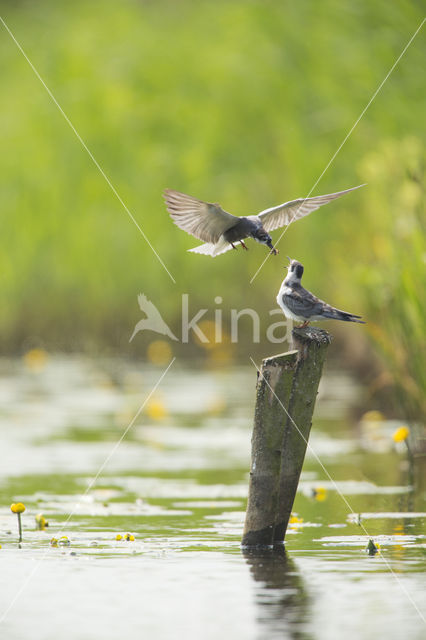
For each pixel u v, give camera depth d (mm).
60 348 21281
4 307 21406
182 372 19719
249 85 19328
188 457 11797
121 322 20844
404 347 11266
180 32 21609
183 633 5723
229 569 6969
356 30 16031
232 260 20188
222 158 19719
